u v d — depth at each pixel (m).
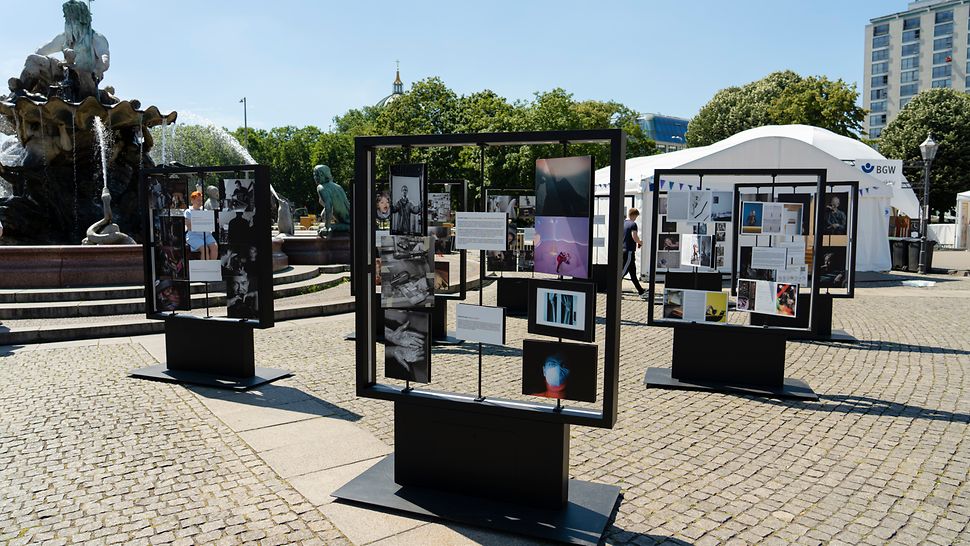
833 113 41.44
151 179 7.23
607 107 54.06
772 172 6.82
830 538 3.75
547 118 37.53
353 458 4.92
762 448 5.20
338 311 11.88
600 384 7.30
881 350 9.05
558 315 3.83
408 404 4.27
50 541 3.69
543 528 3.75
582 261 3.73
